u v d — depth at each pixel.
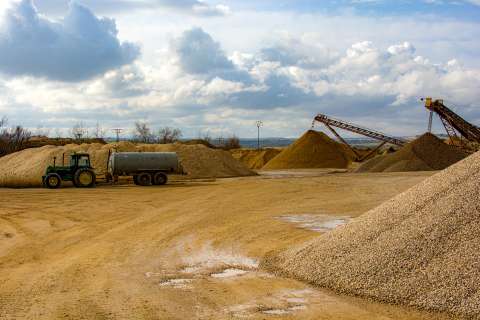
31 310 8.27
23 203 24.16
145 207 22.30
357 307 8.40
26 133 75.56
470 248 8.88
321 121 69.62
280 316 7.97
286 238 14.75
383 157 53.81
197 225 17.20
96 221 18.50
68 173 33.91
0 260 12.37
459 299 7.99
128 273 10.88
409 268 9.07
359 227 11.17
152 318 7.87
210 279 10.36
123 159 35.06
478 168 11.05
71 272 10.96
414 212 10.63
